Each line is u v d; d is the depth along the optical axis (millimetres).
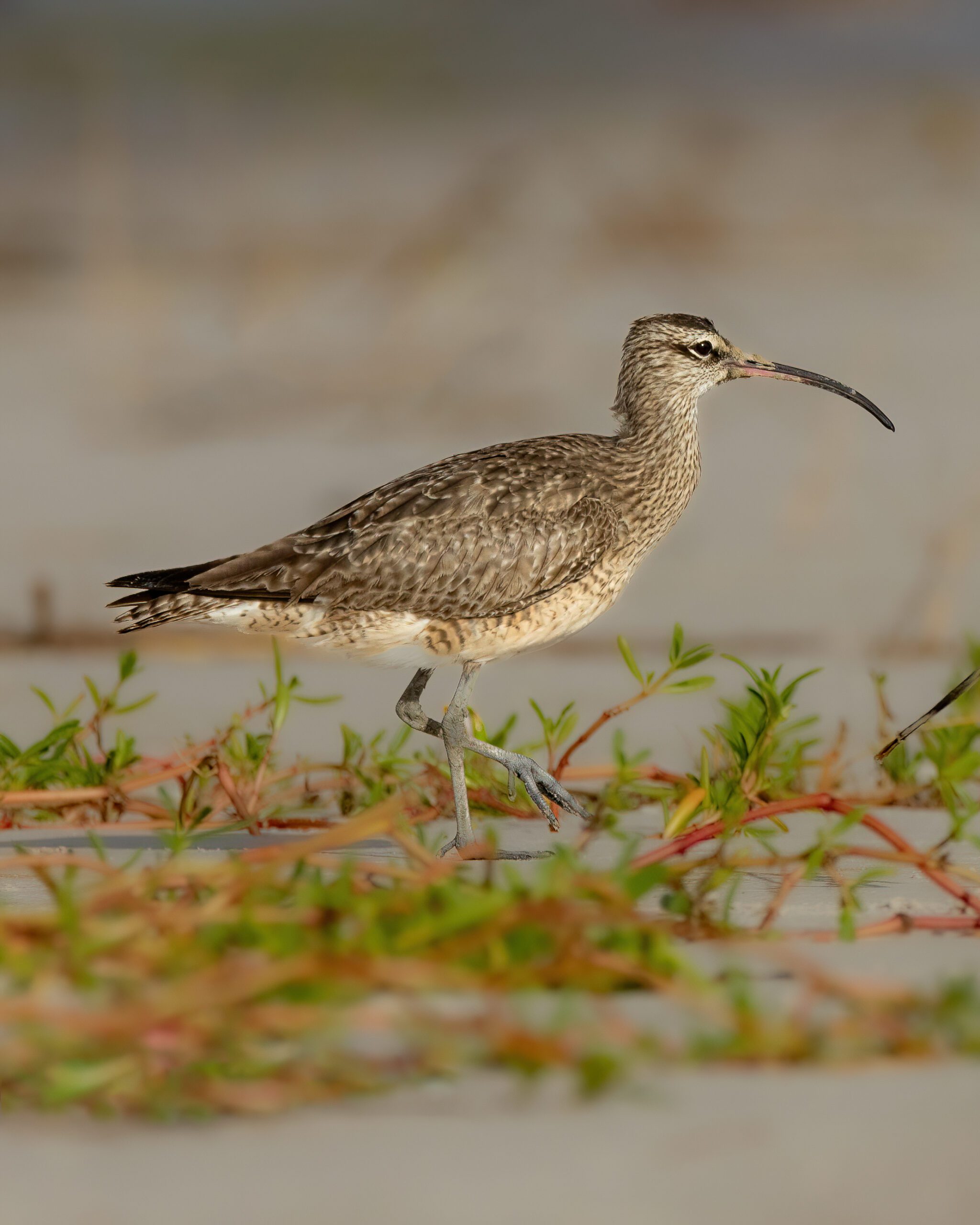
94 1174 5176
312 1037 5918
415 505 10570
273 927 6648
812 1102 5598
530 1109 5555
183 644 15438
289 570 10422
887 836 8477
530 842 10008
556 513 10766
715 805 9594
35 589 15750
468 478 10703
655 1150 5273
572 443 11328
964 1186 5039
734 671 14641
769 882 8648
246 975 6164
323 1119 5520
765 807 8812
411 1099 5652
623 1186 5051
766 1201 4961
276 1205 4977
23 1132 5473
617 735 10281
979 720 10586
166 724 13125
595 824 8836
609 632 15883
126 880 7172
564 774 10883
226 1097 5613
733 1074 5828
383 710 13641
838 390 12172
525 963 6543
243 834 10211
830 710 13438
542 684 14398
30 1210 4965
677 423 11617
